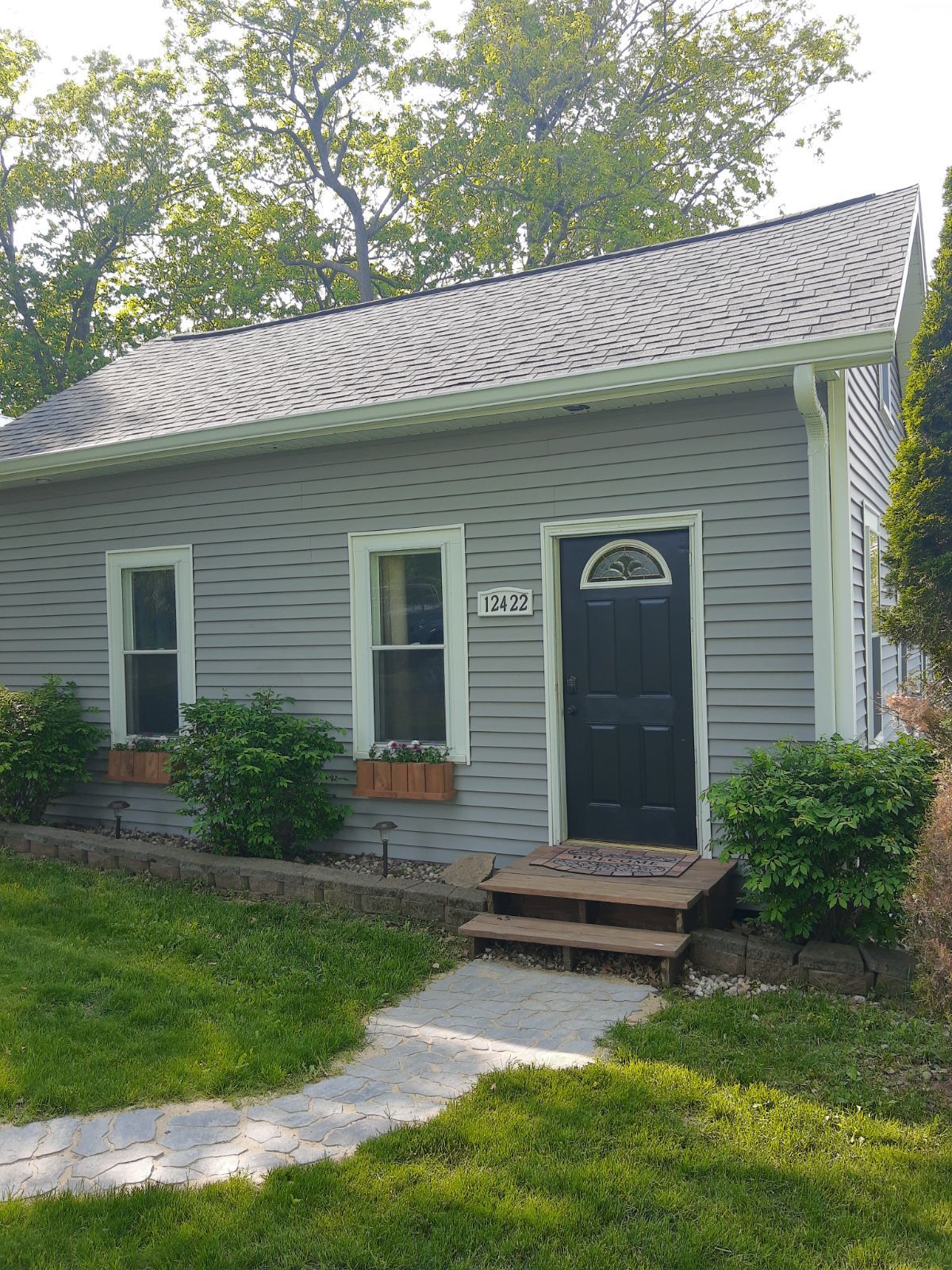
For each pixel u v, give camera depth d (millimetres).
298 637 8000
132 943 5945
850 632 6020
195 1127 3811
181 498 8547
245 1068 4246
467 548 7203
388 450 7520
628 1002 5051
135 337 24453
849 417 6617
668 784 6605
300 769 7414
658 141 23125
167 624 8812
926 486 7473
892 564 7785
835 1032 4488
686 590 6508
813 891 5164
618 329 7008
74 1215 3219
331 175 25250
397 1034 4691
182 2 24141
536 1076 4113
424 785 7246
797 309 6227
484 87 22547
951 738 5742
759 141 24141
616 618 6742
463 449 7203
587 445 6730
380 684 7703
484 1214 3189
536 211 21828
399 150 23500
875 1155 3479
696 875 5949
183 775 7566
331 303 26266
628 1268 2943
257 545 8164
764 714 6188
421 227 24719
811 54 23312
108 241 23672
